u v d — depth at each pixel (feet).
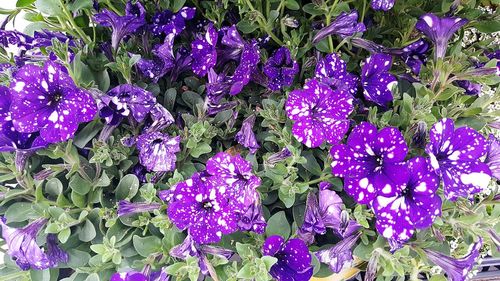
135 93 1.18
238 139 1.25
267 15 1.28
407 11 1.42
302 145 1.27
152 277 1.19
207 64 1.22
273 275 1.15
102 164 1.24
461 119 1.24
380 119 1.20
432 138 1.03
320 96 1.14
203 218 1.14
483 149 1.05
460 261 1.13
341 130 1.15
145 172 1.29
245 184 1.14
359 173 1.09
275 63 1.26
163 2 1.33
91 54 1.27
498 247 1.16
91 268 1.19
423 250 1.16
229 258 1.18
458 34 1.43
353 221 1.12
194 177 1.15
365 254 1.16
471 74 1.17
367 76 1.26
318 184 1.24
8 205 1.24
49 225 1.11
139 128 1.27
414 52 1.32
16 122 1.07
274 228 1.15
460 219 1.16
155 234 1.23
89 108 1.10
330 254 1.14
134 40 1.36
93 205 1.25
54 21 1.39
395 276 1.34
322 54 1.38
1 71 1.27
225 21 1.43
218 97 1.24
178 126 1.31
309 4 1.28
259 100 1.34
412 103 1.17
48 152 1.18
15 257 1.22
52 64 1.07
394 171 1.05
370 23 1.42
